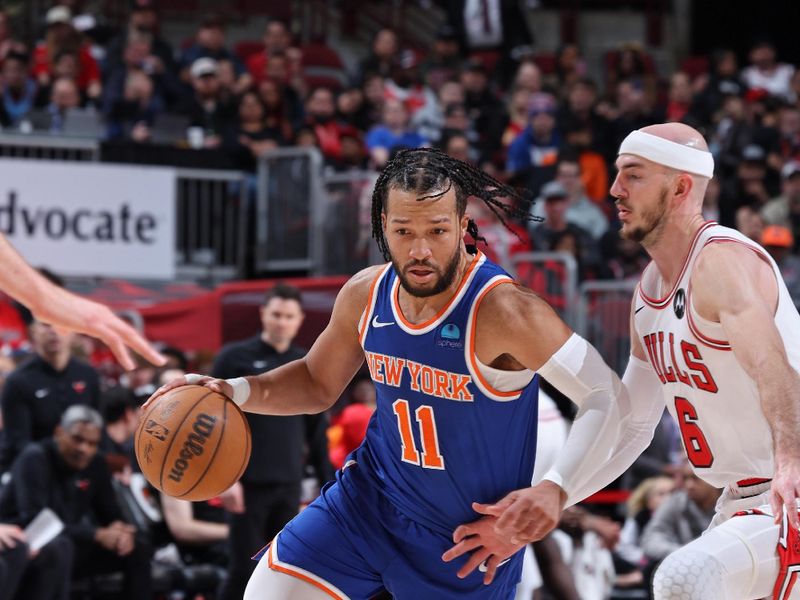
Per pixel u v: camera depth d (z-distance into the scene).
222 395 6.91
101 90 22.72
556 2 31.83
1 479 12.91
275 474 12.32
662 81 28.61
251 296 16.94
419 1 31.61
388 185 6.22
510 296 6.36
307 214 19.02
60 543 12.09
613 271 19.05
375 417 7.12
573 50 26.81
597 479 7.22
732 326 6.36
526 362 6.39
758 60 27.91
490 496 6.71
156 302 17.88
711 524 7.27
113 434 14.34
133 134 20.89
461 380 6.41
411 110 23.95
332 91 25.81
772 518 6.71
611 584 12.81
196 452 6.71
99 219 18.23
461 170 6.36
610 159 23.08
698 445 7.05
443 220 6.10
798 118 24.86
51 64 22.59
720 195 21.19
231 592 12.30
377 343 6.63
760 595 6.69
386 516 6.88
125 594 12.64
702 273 6.62
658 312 6.99
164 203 18.58
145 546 12.77
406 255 6.14
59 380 13.25
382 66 25.12
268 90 21.88
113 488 12.90
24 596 12.02
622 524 15.96
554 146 22.48
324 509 7.00
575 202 20.56
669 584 6.39
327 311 16.53
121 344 6.54
